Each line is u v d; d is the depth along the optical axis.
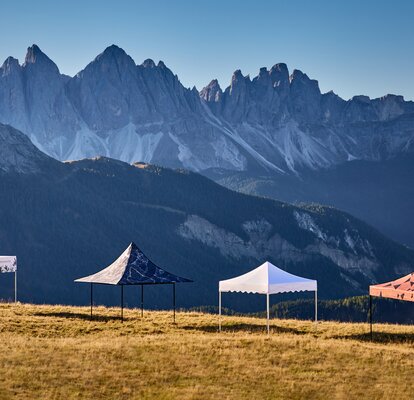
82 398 71.19
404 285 97.25
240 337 98.44
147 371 79.94
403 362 85.19
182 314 127.12
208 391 74.06
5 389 72.06
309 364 83.94
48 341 93.25
